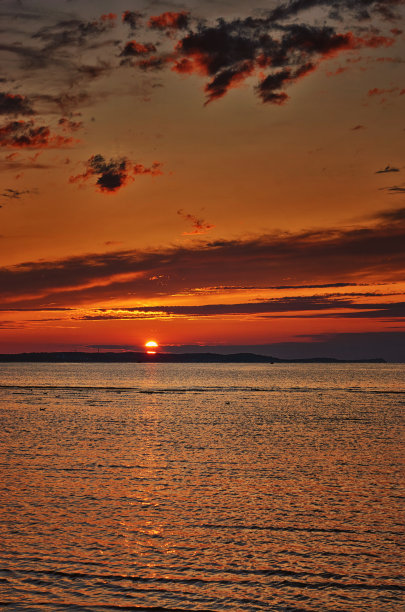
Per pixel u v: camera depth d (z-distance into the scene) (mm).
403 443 52094
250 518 27234
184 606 18406
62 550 22766
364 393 134375
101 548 23094
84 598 18750
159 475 36594
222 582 20219
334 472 37969
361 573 21062
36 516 26969
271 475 36906
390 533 25234
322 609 18406
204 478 35812
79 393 131000
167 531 25281
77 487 32812
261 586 19938
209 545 23672
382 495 31609
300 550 23266
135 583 19984
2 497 30188
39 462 40656
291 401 107812
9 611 17734
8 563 21328
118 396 121125
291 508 28969
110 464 40219
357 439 54844
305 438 55531
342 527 26000
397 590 19750
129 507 28812
